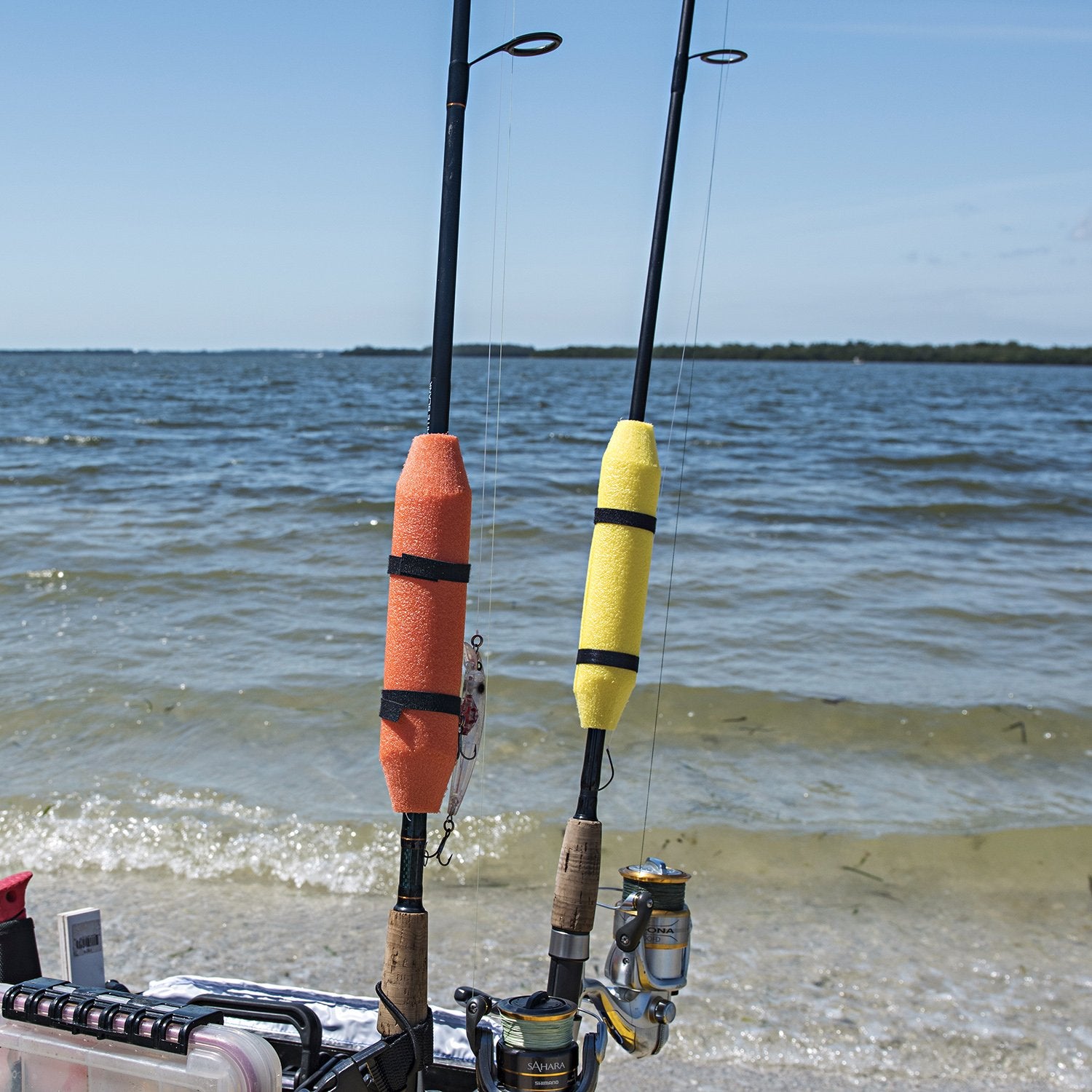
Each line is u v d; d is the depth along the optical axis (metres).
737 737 7.21
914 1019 3.95
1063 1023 3.94
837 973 4.29
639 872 2.23
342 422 32.19
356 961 4.33
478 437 28.14
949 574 12.38
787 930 4.68
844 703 7.84
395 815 5.79
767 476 20.42
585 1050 1.98
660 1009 2.21
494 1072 1.92
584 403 45.31
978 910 4.89
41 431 27.89
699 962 4.36
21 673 8.05
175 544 12.63
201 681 7.95
